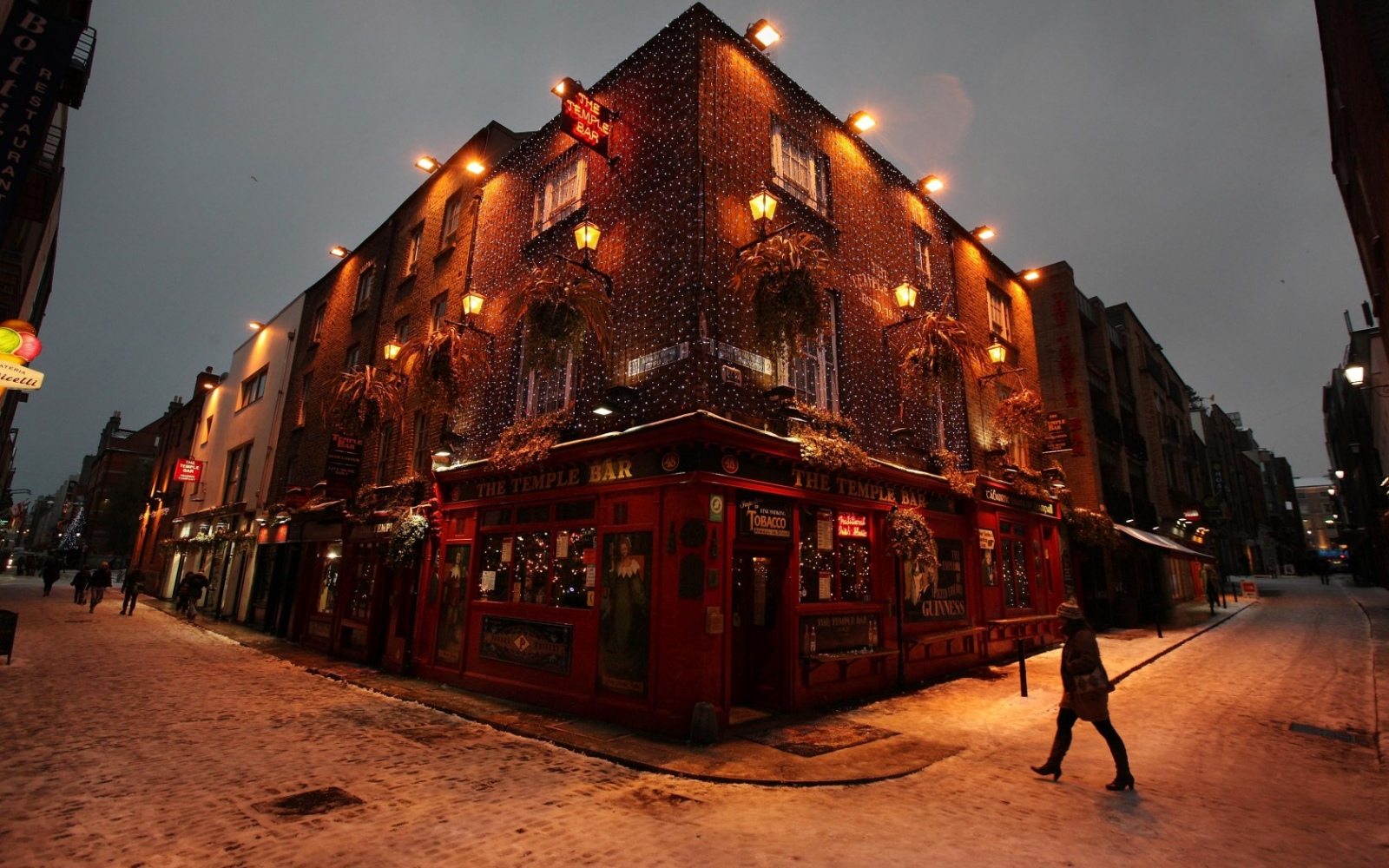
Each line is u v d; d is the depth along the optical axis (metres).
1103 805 5.24
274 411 22.39
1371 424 36.16
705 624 7.47
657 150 10.12
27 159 7.59
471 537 11.23
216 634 17.56
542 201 12.77
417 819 4.87
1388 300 11.70
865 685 9.70
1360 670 11.54
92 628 17.31
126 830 4.53
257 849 4.27
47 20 7.86
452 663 10.88
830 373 11.12
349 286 20.42
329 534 15.79
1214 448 45.44
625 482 8.58
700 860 4.21
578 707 8.46
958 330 10.48
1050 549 16.12
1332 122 12.63
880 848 4.41
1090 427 21.80
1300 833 4.67
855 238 12.28
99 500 59.94
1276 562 60.53
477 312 12.05
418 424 14.62
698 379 8.37
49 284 19.53
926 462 12.55
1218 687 10.22
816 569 9.49
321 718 8.22
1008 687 10.48
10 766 5.79
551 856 4.26
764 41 10.98
